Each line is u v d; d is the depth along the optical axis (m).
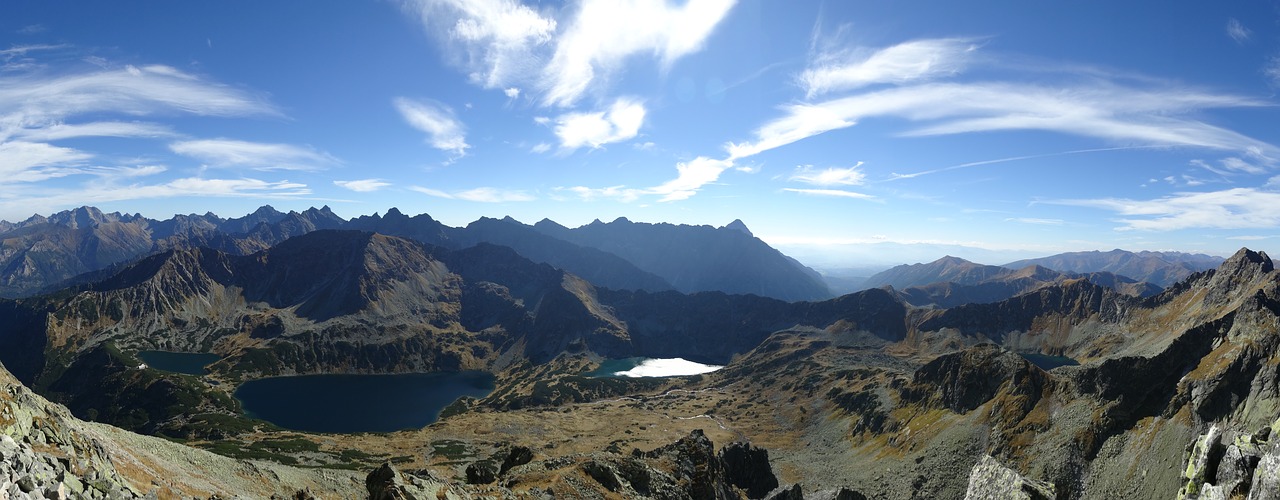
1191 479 29.80
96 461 32.41
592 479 64.50
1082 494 157.62
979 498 37.41
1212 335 196.25
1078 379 195.62
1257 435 27.44
